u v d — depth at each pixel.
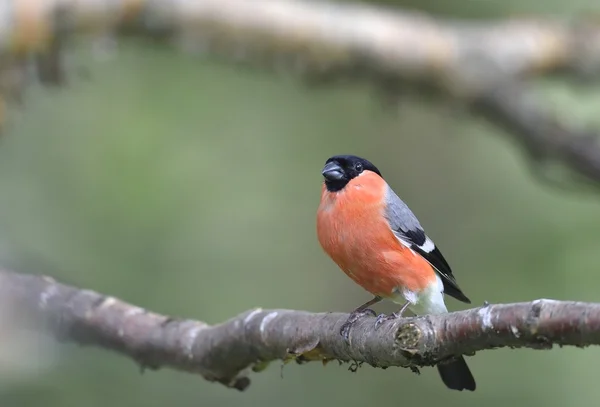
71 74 11.57
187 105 14.57
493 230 14.98
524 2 15.52
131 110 14.21
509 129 13.41
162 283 13.16
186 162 14.09
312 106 15.35
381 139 15.55
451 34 13.41
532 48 13.43
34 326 8.59
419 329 5.85
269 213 14.30
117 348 8.52
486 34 13.55
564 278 13.86
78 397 10.84
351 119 15.49
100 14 11.23
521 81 13.49
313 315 7.14
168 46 12.20
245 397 12.60
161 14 11.67
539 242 14.34
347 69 12.92
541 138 13.04
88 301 8.58
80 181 13.64
